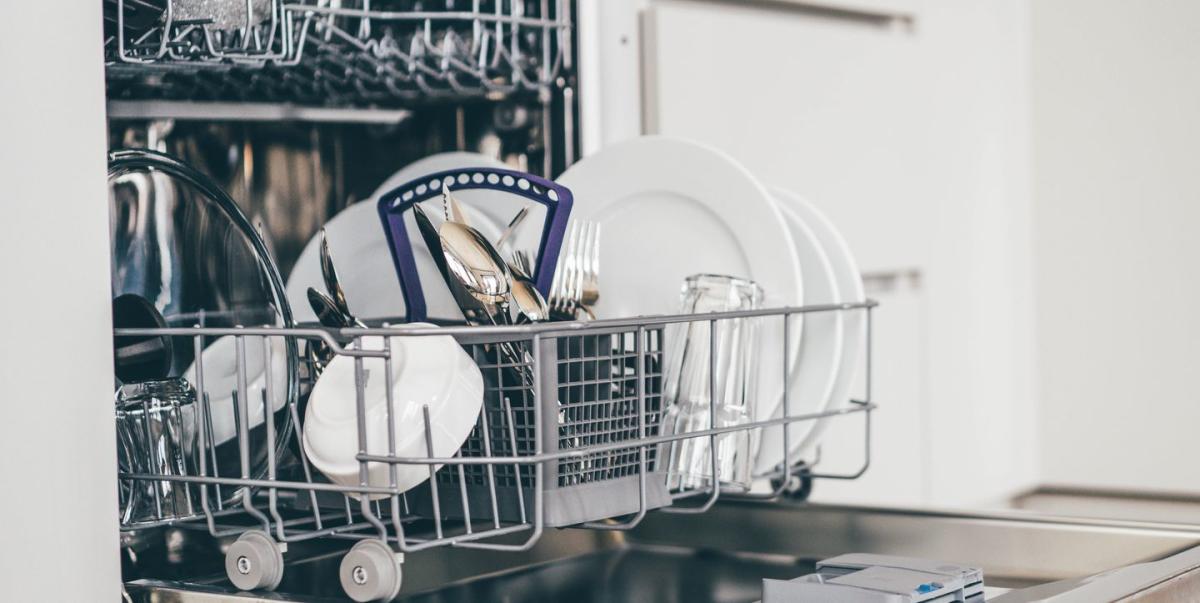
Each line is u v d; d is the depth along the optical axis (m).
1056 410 2.33
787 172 1.66
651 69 1.46
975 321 2.11
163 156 0.85
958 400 2.05
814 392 0.93
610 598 0.90
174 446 0.78
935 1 1.99
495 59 1.08
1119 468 2.28
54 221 0.66
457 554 0.97
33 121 0.66
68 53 0.67
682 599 0.89
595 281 0.83
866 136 1.81
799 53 1.67
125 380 0.84
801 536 0.99
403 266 0.83
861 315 0.96
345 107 1.12
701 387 0.82
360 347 0.65
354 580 0.65
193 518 0.76
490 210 1.02
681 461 0.81
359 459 0.63
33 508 0.66
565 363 0.72
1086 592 0.66
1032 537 0.90
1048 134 2.33
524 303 0.75
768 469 0.92
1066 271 2.32
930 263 1.97
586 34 1.21
